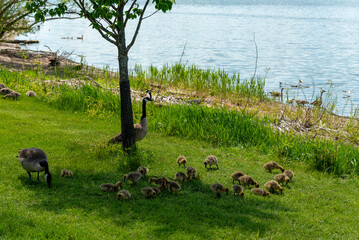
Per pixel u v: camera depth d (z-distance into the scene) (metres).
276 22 97.44
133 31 73.06
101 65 39.22
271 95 27.27
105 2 11.30
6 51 37.44
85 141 14.52
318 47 55.59
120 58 12.63
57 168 11.54
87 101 19.86
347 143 17.34
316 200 10.57
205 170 12.51
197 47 54.56
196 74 27.98
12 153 12.53
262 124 17.17
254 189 10.77
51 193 9.84
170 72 29.55
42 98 20.89
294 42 60.56
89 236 7.73
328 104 23.45
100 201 9.54
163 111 18.62
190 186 11.02
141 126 13.83
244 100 25.23
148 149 14.13
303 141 15.70
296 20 104.56
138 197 9.95
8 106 18.91
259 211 9.54
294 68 40.22
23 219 8.23
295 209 9.88
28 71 28.28
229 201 10.09
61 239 7.58
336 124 20.66
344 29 81.19
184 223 8.59
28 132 15.00
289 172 12.20
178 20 102.31
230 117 17.20
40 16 11.88
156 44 56.62
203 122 16.95
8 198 9.29
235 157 14.27
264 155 14.71
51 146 13.68
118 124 17.77
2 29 28.75
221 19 107.06
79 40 59.91
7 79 23.30
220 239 8.00
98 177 11.12
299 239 8.27
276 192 11.05
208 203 9.93
